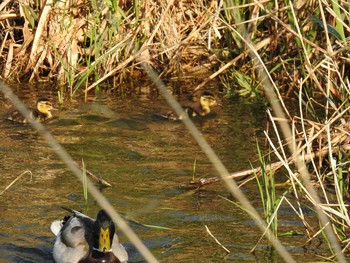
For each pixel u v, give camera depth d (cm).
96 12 1838
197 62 2016
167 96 753
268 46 1861
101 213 1022
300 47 1708
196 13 1962
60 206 1223
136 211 1214
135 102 1797
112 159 1454
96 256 1023
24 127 1623
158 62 1972
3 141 1532
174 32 1927
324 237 1089
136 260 1054
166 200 1259
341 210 1053
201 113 1727
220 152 1494
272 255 1060
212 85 1931
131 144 1542
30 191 1280
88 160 1442
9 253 1064
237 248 1083
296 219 1188
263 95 1850
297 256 1057
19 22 1984
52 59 1930
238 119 1698
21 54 1939
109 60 1888
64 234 1052
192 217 1193
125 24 1892
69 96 1822
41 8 1895
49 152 1478
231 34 1916
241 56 1823
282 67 1845
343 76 1566
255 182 1341
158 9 1905
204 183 1317
